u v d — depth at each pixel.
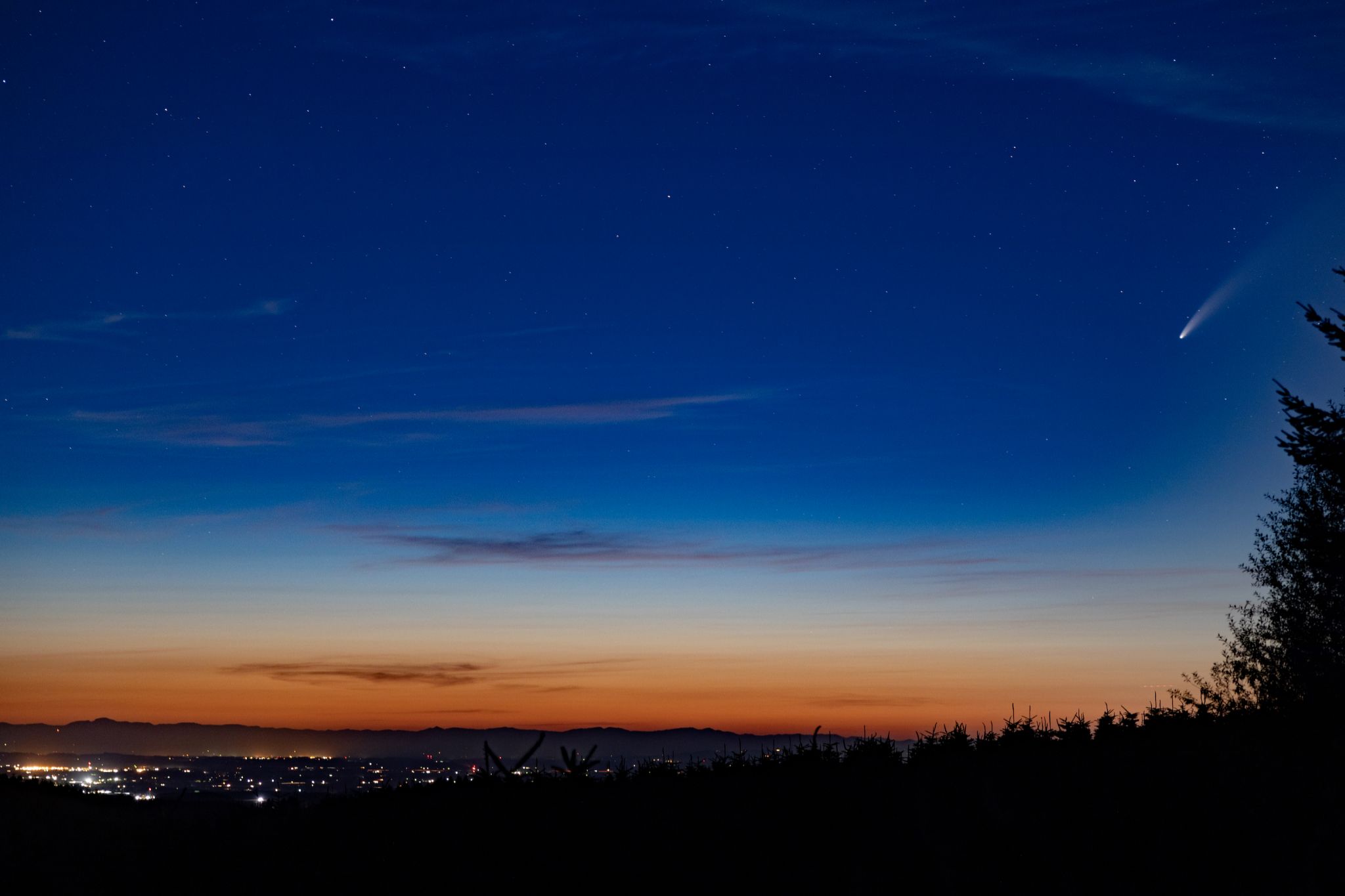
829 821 8.63
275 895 8.62
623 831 8.95
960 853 7.31
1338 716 10.64
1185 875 6.48
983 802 8.27
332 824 10.84
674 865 8.01
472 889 8.06
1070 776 9.17
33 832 12.09
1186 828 7.24
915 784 9.61
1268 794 7.73
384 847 9.45
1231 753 9.24
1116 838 7.26
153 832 12.06
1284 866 6.40
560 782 10.43
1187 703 12.77
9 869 10.07
